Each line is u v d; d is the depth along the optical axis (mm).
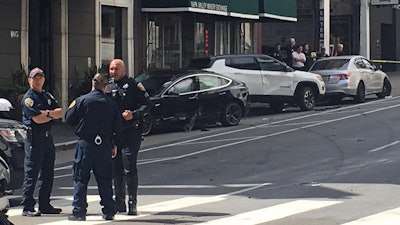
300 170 13094
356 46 40625
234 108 20391
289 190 11305
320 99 24312
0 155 10375
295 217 9320
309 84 23859
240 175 12852
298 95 23562
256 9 27734
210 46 28641
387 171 12656
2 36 19641
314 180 12070
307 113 23156
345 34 41094
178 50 26625
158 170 13688
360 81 25297
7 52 19781
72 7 21938
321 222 8984
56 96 21625
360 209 9727
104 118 9234
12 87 18328
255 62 22391
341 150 15234
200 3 24250
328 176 12391
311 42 38375
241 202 10484
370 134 17547
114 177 9875
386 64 42719
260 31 33094
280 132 18625
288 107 25547
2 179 8609
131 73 24156
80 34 22188
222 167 13789
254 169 13414
